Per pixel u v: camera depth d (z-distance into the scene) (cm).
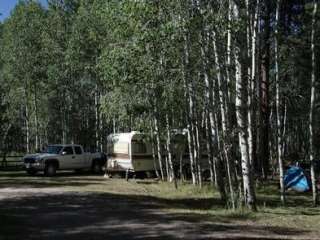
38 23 4403
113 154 3178
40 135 5309
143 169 3116
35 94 4653
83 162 3531
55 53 4344
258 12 1850
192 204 1950
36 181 2853
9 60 4453
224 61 1841
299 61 2906
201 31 1772
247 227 1436
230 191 1877
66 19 4356
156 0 1698
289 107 3669
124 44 2125
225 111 1828
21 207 1764
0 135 4291
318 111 3112
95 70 3725
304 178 2477
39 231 1332
